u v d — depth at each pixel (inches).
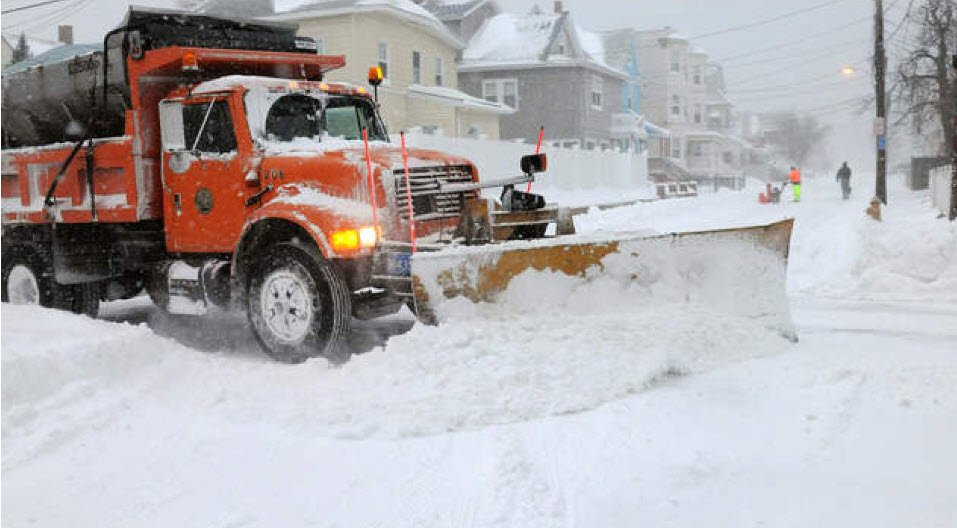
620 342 246.8
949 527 149.3
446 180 312.8
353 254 273.4
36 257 379.9
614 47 2272.4
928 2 1375.5
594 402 220.7
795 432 199.5
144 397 237.6
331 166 290.2
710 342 254.8
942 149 1567.4
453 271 259.0
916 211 924.6
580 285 262.2
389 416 212.8
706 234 273.6
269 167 301.4
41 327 260.7
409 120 1327.5
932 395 222.7
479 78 1760.6
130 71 326.6
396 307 308.3
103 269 358.9
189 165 318.0
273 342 290.4
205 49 324.2
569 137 1732.3
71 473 187.8
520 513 158.7
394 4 1240.2
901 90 1492.4
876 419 206.8
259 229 296.0
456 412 212.7
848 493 165.2
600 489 169.5
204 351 319.3
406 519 158.6
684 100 2721.5
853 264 458.6
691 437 197.0
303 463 189.0
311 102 329.7
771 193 1293.1
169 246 327.6
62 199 360.5
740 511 158.4
